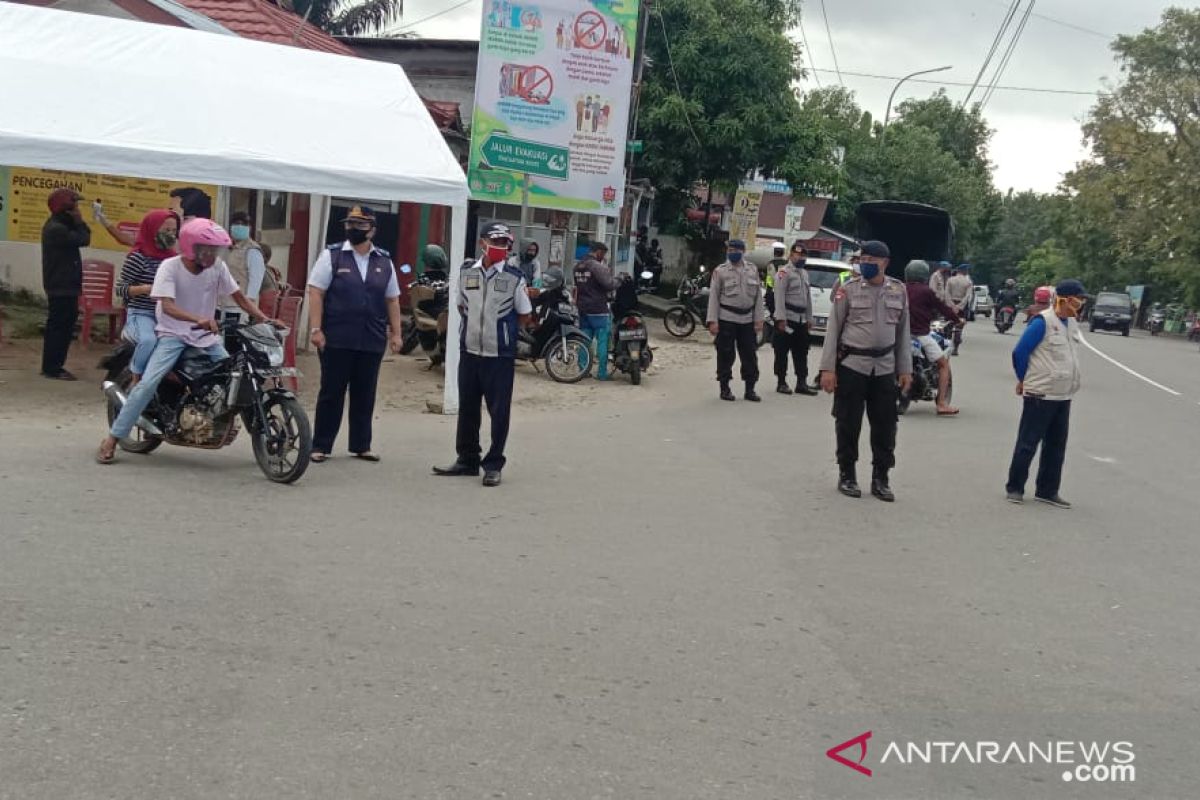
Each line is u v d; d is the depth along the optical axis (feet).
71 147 31.63
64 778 12.60
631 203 93.56
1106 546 26.96
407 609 18.83
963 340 101.55
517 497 27.61
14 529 21.38
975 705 16.74
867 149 174.60
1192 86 172.65
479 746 14.10
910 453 38.09
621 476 31.04
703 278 83.10
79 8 51.98
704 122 91.45
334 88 40.47
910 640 19.30
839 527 26.99
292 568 20.49
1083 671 18.44
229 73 38.60
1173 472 37.93
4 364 39.32
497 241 28.32
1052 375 30.53
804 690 16.78
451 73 79.56
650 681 16.61
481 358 28.63
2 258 50.14
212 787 12.64
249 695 15.08
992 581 23.32
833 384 30.35
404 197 36.19
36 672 15.29
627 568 22.20
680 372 57.88
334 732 14.20
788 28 104.78
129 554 20.49
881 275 30.12
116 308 44.86
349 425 30.73
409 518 24.71
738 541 24.95
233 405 26.89
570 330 50.16
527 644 17.67
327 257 29.55
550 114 55.72
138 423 27.89
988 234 232.73
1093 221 196.03
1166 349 126.93
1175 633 20.70
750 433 39.93
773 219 149.18
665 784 13.51
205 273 27.14
